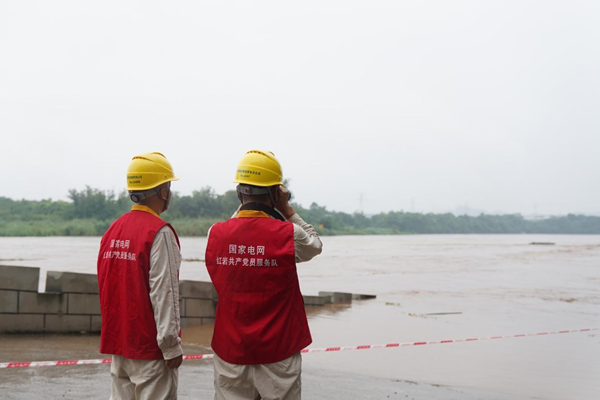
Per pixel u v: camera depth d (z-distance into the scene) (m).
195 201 117.25
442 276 25.48
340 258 40.25
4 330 7.84
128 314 3.35
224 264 3.22
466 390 6.20
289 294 3.24
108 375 5.73
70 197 118.38
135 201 3.57
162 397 3.38
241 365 3.15
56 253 35.84
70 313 8.33
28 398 4.83
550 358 8.32
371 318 12.74
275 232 3.20
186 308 10.05
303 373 6.83
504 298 17.25
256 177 3.30
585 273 27.66
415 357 8.24
